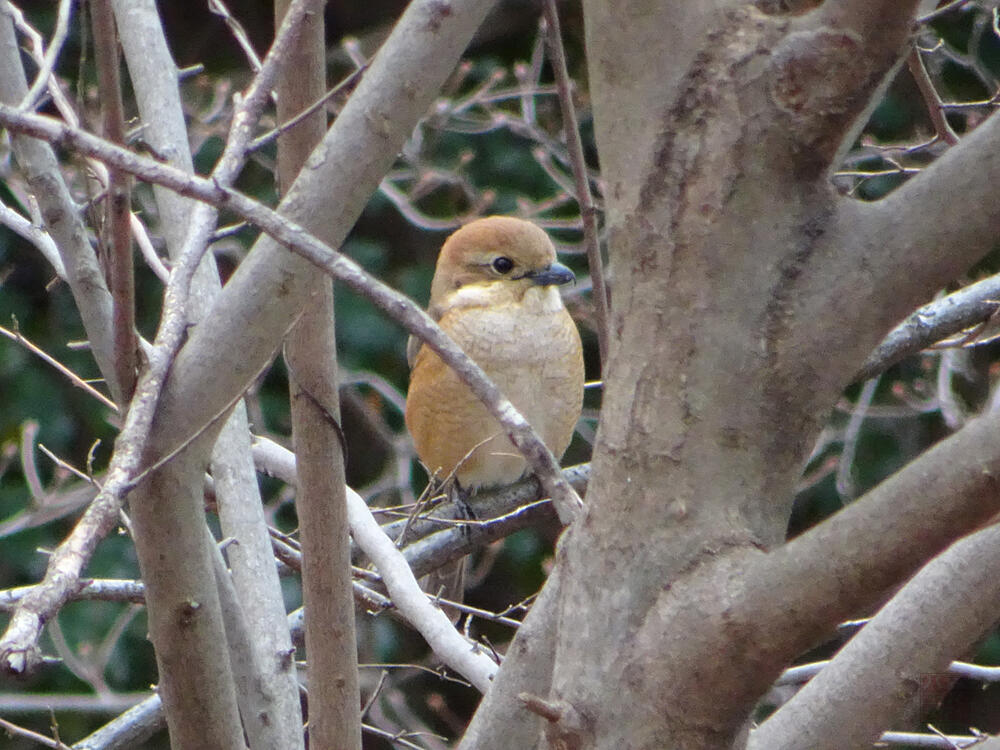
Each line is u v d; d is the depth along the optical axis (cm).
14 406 1405
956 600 388
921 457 287
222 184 336
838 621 297
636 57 344
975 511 273
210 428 389
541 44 1380
